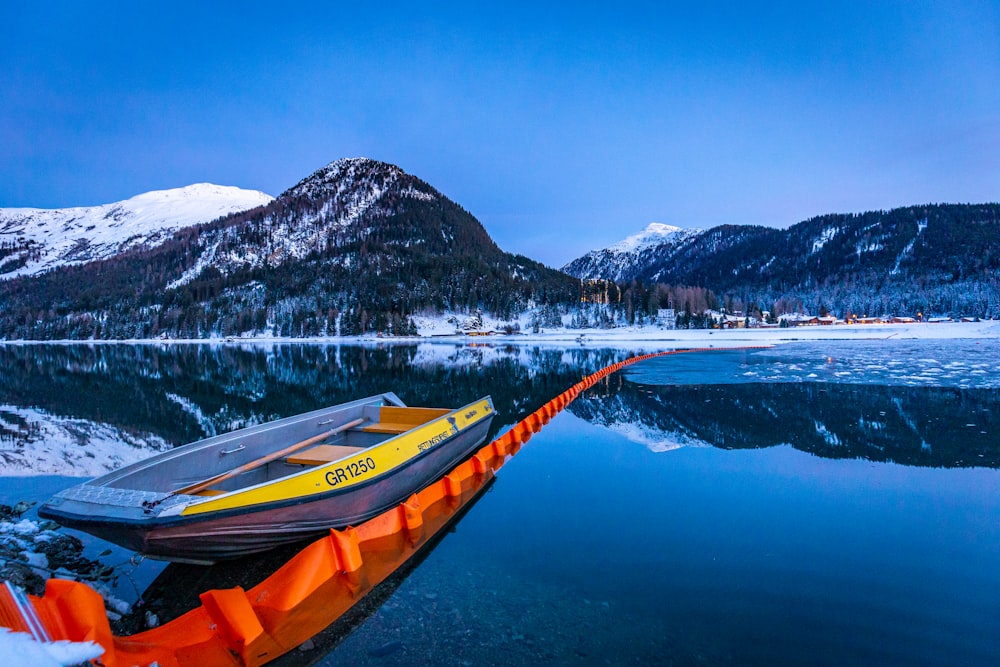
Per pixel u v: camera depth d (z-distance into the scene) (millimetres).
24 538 6352
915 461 9328
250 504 5336
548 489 8141
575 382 23906
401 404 11000
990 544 5867
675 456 9961
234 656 4027
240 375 30672
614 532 6434
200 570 5691
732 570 5367
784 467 9031
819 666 3834
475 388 22375
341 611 4723
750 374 23891
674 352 42531
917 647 4047
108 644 3697
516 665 3939
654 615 4578
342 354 54406
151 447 12094
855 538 6090
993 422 12500
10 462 10664
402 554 5883
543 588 5102
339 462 6438
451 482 7898
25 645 2986
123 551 6191
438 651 4094
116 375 31406
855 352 37594
